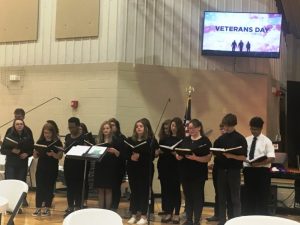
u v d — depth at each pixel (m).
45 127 6.90
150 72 9.55
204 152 6.06
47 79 10.01
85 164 6.39
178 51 9.70
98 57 9.62
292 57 13.34
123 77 9.42
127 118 9.40
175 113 9.58
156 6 9.65
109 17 9.59
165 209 6.78
